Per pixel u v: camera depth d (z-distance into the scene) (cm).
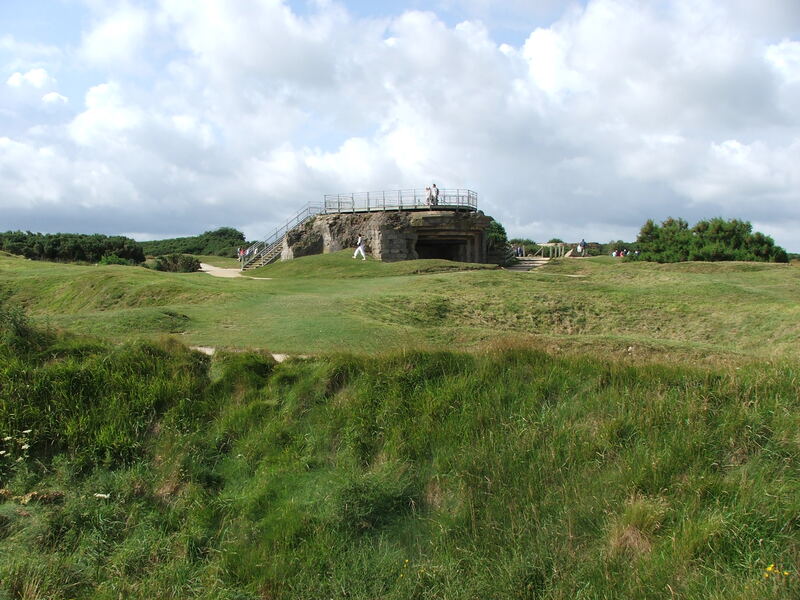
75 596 545
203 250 7050
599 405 728
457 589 529
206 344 1149
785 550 508
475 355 852
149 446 752
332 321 1446
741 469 615
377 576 567
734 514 546
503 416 730
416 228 3731
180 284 2072
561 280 2508
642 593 490
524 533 578
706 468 618
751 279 2562
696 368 816
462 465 665
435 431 721
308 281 2547
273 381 844
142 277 2259
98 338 974
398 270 2903
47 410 768
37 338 912
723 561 511
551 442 677
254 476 712
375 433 739
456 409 749
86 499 659
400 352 852
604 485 611
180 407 799
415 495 656
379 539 614
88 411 778
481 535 588
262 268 3666
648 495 592
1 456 711
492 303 2014
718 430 661
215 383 848
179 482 701
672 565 507
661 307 2012
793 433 639
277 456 728
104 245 4506
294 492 679
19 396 779
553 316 1952
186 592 559
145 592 548
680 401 711
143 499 673
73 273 2425
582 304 2045
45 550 596
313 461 720
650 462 623
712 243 3934
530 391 765
